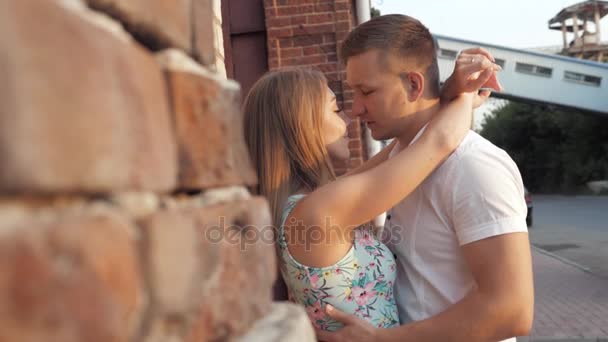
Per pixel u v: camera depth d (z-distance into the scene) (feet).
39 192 1.21
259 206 2.68
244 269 2.36
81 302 1.28
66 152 1.28
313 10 17.67
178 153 1.97
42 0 1.28
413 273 5.55
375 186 4.81
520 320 4.76
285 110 5.56
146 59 1.79
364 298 5.24
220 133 2.35
